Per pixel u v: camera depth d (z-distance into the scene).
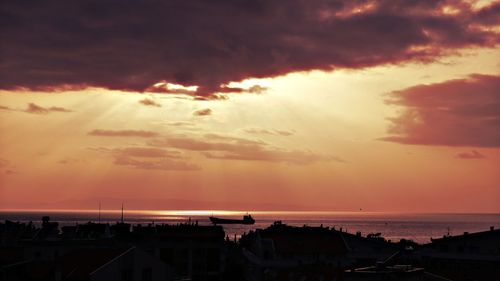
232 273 158.75
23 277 68.06
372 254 140.88
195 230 168.50
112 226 179.62
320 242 141.50
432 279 95.38
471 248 134.38
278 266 136.25
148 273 71.56
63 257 72.25
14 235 162.50
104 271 66.69
